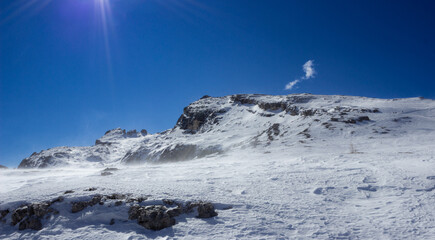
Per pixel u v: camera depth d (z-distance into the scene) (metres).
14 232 9.99
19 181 21.75
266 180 17.00
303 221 9.99
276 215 10.58
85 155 145.38
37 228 10.05
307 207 11.53
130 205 11.04
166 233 9.23
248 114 111.69
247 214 10.56
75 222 10.23
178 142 94.00
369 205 11.82
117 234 9.30
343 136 50.62
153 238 8.98
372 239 8.54
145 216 9.93
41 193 12.52
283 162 27.39
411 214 10.35
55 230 9.75
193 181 17.02
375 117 61.12
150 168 30.03
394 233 8.89
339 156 28.50
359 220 10.14
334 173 18.08
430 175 15.11
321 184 15.35
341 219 10.23
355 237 8.69
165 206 11.09
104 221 10.35
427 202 11.50
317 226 9.51
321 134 53.91
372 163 21.25
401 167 18.14
